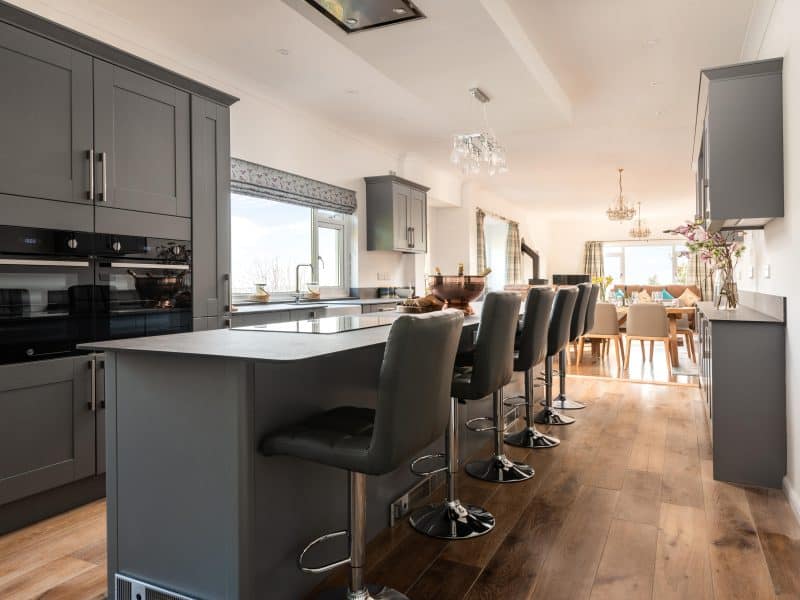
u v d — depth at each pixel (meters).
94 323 2.61
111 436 1.72
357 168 5.95
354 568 1.62
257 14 3.25
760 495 2.58
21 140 2.31
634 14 3.42
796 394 2.42
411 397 1.45
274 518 1.62
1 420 2.25
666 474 2.87
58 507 2.48
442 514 2.27
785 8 2.69
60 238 2.45
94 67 2.60
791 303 2.55
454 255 8.52
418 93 4.10
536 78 3.85
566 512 2.40
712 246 3.95
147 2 3.10
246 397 1.50
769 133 2.80
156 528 1.64
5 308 2.26
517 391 4.18
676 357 6.90
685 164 7.50
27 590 1.83
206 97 3.23
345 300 5.62
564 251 13.77
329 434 1.54
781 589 1.78
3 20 2.24
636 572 1.89
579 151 6.76
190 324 3.14
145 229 2.86
